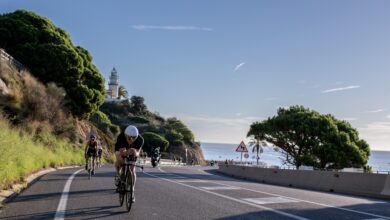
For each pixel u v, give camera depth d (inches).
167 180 680.4
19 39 1674.5
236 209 365.4
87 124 1891.0
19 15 1796.3
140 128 5157.5
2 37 1631.4
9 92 1121.4
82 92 1716.3
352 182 674.8
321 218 330.0
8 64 1283.2
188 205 382.6
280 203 413.7
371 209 396.5
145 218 313.0
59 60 1660.9
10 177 467.8
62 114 1432.1
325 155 1871.3
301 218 326.6
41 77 1631.4
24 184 501.7
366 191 636.7
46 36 1758.1
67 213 326.3
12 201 378.0
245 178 1106.1
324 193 601.9
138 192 475.2
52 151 1092.5
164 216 323.3
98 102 1860.2
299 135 1971.0
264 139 2096.5
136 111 5812.0
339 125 2150.6
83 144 1588.3
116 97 6392.7
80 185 530.3
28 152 692.7
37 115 1225.4
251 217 327.0
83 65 1829.5
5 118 866.8
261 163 2326.5
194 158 5182.1
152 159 1578.5
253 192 516.7
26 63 1615.4
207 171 1393.9
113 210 343.9
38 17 1835.6
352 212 368.2
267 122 2074.3
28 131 1071.0
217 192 500.4
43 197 408.8
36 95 1256.2
